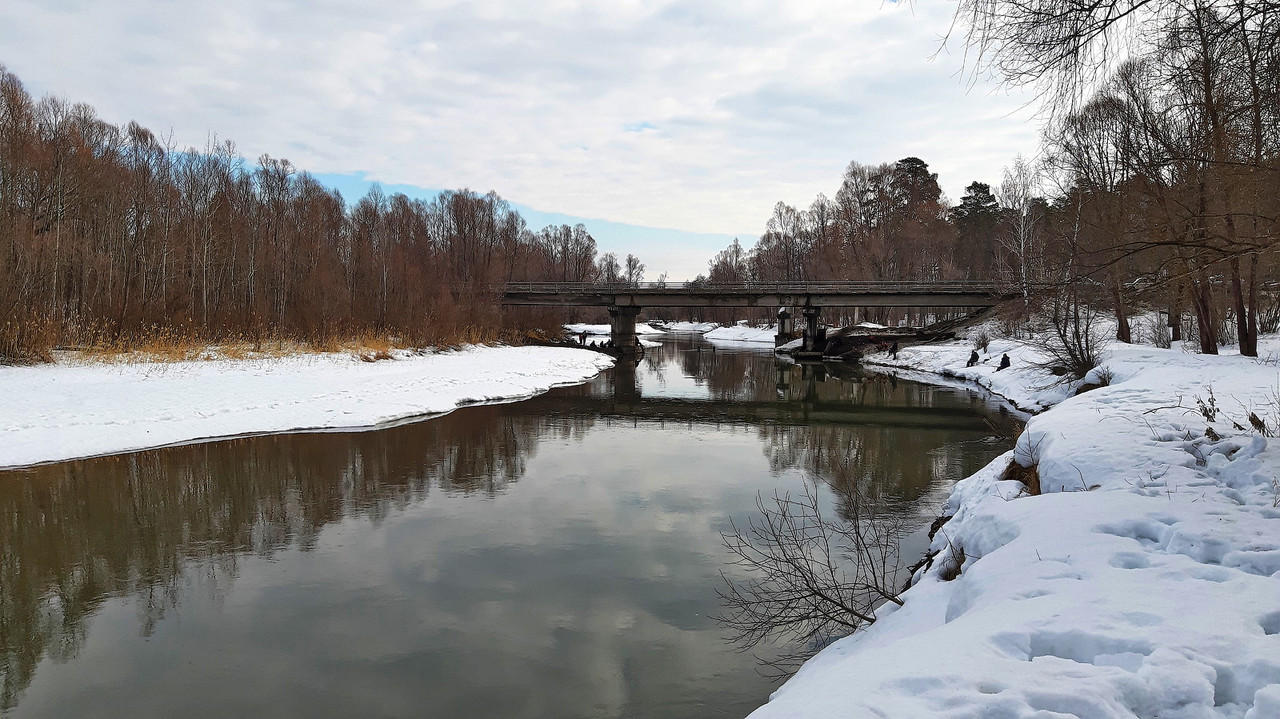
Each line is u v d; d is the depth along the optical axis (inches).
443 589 341.4
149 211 1391.5
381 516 457.4
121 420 675.4
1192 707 115.4
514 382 1210.6
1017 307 1198.9
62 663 269.7
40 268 1053.8
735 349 2721.5
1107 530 224.2
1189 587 167.6
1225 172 360.2
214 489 513.0
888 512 460.8
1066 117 286.8
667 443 725.3
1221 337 1226.6
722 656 275.7
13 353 882.8
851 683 132.3
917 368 1696.6
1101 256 383.6
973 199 2915.8
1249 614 148.8
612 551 393.7
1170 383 587.5
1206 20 269.3
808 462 631.2
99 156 1414.9
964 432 802.8
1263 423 319.3
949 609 212.7
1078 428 376.5
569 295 2187.5
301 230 1712.6
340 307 1472.7
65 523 434.6
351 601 327.3
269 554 387.9
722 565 371.2
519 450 672.4
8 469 544.7
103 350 1015.6
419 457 628.1
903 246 2682.1
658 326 4911.4
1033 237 1800.0
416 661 273.0
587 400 1082.1
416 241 2314.2
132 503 476.7
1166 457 302.4
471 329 1899.6
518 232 3304.6
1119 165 860.0
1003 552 220.4
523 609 319.3
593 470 593.6
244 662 271.6
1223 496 250.2
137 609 318.7
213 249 1466.5
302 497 498.0
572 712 237.8
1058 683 122.4
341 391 910.4
